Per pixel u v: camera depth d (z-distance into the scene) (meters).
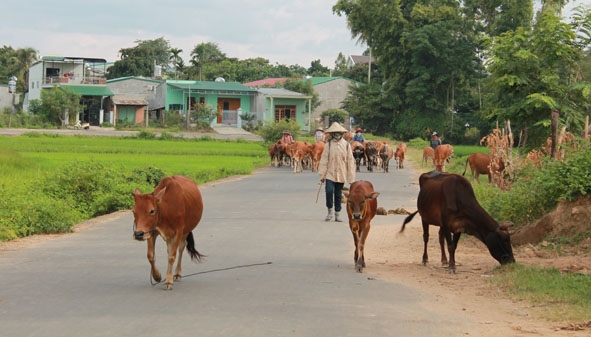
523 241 12.28
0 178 20.75
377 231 14.34
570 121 17.84
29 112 69.88
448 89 65.88
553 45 18.33
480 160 23.91
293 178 28.42
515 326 7.18
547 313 7.73
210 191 22.62
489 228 10.20
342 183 15.73
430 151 37.28
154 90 76.62
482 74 65.00
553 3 48.81
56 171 18.39
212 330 6.70
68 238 13.40
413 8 66.06
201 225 14.89
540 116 18.31
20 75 87.19
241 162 35.62
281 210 17.62
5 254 11.46
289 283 9.23
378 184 25.47
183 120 70.44
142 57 92.25
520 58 18.34
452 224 10.34
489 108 22.06
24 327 6.75
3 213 13.84
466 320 7.45
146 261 10.84
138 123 71.00
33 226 13.97
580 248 11.22
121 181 19.12
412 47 63.34
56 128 66.25
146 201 8.34
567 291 8.55
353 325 7.04
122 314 7.33
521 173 16.44
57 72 73.81
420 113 66.12
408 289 9.08
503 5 62.66
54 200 15.62
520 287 8.93
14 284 8.95
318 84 80.62
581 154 12.75
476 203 10.32
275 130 48.53
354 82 79.88
